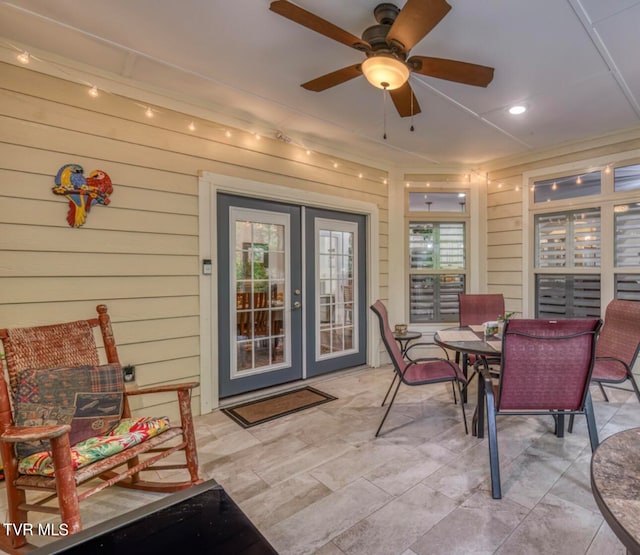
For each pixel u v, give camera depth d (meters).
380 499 1.92
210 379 3.13
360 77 2.64
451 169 4.75
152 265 2.84
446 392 3.61
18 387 1.80
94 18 2.05
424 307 4.83
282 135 3.54
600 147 3.81
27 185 2.36
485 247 4.74
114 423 1.99
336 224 4.21
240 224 3.43
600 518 1.75
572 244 4.04
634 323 2.71
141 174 2.79
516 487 2.01
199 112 3.06
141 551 0.96
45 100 2.41
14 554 1.60
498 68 2.52
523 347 1.96
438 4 1.54
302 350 3.92
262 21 2.07
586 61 2.44
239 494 1.97
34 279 2.39
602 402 3.24
